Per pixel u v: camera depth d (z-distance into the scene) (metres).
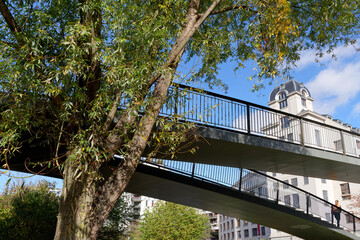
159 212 28.20
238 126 8.62
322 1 7.16
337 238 14.47
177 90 5.02
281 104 43.59
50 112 4.85
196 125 7.63
